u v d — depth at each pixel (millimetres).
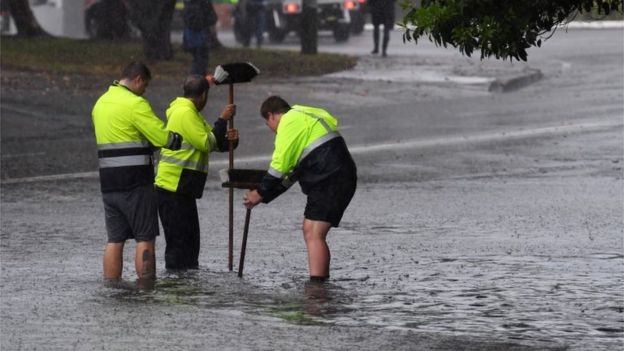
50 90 73375
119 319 25109
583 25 149125
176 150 30594
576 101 76500
